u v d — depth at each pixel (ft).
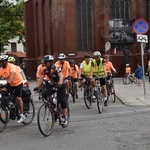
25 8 156.56
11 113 30.09
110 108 41.50
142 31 50.80
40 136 26.23
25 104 31.68
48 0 137.39
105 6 134.92
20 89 30.27
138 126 28.86
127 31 137.28
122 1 138.10
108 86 46.24
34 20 154.81
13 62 39.68
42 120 25.72
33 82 124.47
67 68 44.68
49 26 137.69
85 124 30.78
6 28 147.95
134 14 139.03
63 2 130.00
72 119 33.81
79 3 134.00
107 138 24.73
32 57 156.87
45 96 26.78
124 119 32.73
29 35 157.07
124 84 91.30
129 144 22.71
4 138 25.93
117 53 136.56
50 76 27.48
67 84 43.93
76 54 131.44
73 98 50.24
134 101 46.52
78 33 134.31
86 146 22.59
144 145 22.33
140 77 81.66
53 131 27.86
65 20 130.11
